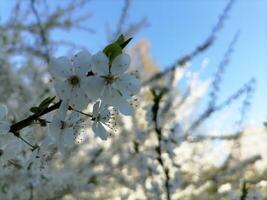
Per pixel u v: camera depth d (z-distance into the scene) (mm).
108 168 425
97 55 117
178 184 304
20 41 421
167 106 341
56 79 116
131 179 415
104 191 422
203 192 405
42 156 132
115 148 444
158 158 270
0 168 144
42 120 121
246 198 233
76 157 419
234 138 405
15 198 310
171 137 270
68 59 117
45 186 338
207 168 432
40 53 411
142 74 548
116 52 118
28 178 302
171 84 411
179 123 276
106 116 123
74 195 375
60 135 124
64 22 445
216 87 386
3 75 398
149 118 264
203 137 399
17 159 161
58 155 354
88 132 429
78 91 116
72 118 124
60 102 117
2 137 134
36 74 419
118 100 119
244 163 388
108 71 117
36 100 384
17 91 395
